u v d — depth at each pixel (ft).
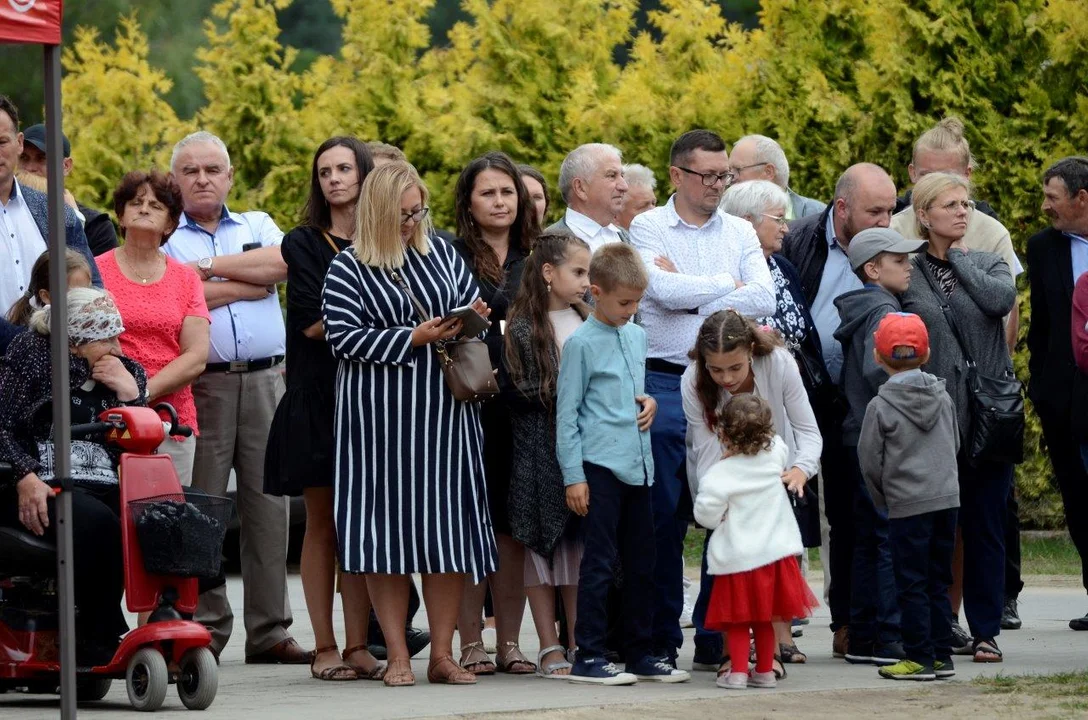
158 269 76.74
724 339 69.36
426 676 73.92
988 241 88.63
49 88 54.08
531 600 72.90
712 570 68.85
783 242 84.64
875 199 80.18
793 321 78.95
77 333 65.41
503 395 71.82
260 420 81.97
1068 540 132.36
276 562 80.94
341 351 68.54
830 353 81.71
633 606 70.69
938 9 130.52
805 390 74.90
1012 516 91.56
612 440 69.41
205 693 62.23
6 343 67.51
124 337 75.20
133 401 66.44
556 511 71.20
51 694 68.54
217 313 81.41
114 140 145.48
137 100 146.92
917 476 71.31
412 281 69.97
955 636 81.35
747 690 68.08
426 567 67.87
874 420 72.18
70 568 55.06
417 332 67.87
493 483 73.77
